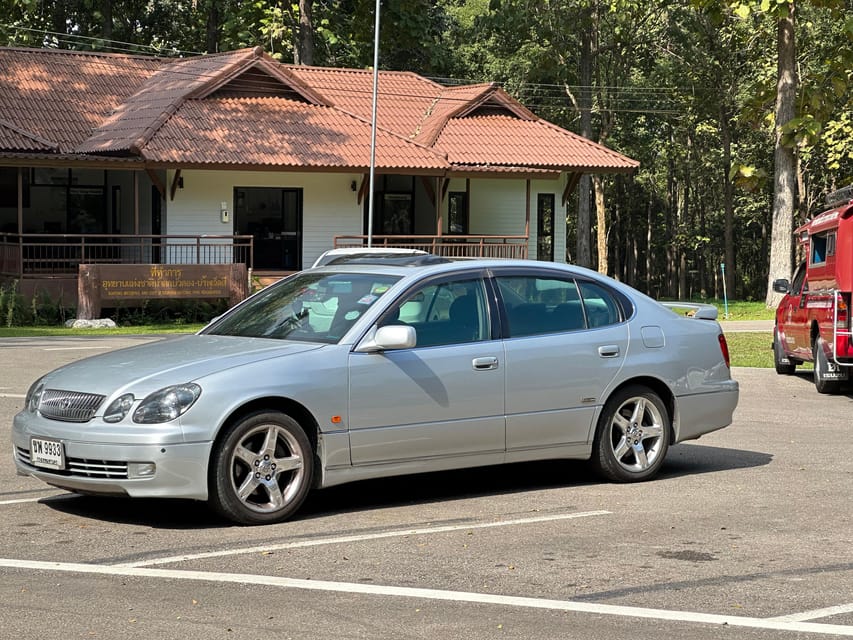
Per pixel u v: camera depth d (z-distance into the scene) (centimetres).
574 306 923
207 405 754
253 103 3500
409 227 3828
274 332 857
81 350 2105
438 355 843
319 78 3953
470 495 891
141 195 3447
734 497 885
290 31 4619
